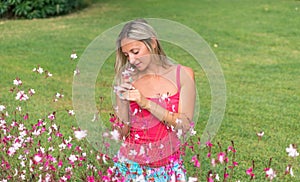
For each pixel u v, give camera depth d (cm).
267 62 809
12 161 344
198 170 376
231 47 912
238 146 456
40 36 977
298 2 1380
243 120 534
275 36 1005
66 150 405
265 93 640
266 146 460
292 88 667
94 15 1220
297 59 834
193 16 1194
